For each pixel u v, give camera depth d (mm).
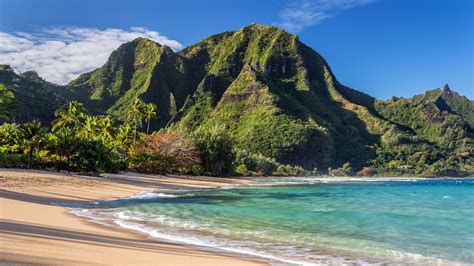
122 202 29250
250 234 16219
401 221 21891
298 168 183500
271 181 102500
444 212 27047
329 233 17203
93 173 60594
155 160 86062
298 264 11094
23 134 63688
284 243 14484
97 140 67812
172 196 37719
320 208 28828
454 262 12195
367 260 12094
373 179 162000
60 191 33812
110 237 13445
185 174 95500
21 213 18203
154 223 18312
